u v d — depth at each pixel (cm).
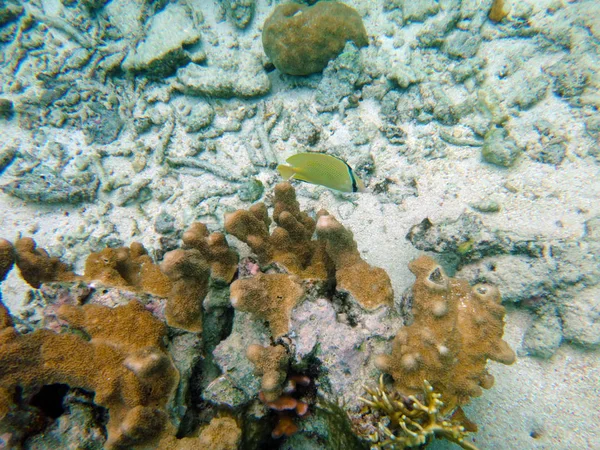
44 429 36
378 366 37
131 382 36
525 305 51
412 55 79
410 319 43
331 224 40
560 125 65
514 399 47
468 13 78
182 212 71
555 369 48
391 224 61
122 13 94
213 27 91
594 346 47
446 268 56
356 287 42
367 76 76
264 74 80
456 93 74
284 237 45
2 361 34
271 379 34
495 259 52
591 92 65
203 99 84
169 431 36
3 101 83
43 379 35
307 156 42
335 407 38
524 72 72
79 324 39
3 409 33
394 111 73
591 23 70
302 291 41
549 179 60
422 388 36
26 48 91
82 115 83
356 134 72
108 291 43
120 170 78
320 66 78
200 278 43
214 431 35
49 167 77
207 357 44
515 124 67
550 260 50
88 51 91
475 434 46
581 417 45
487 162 64
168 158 77
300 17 73
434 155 68
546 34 73
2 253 40
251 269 48
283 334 39
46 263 45
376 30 84
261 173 74
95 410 38
